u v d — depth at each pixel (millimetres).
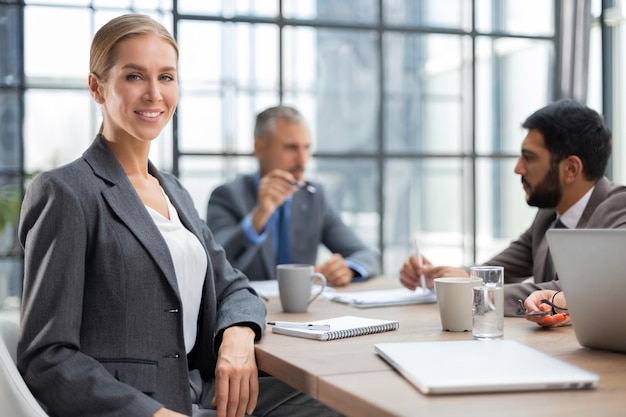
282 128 2912
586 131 2111
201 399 1670
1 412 1318
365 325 1642
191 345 1661
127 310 1467
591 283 1365
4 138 4430
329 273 2455
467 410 1000
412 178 5375
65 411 1353
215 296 1698
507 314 1829
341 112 6043
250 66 4793
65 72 4523
